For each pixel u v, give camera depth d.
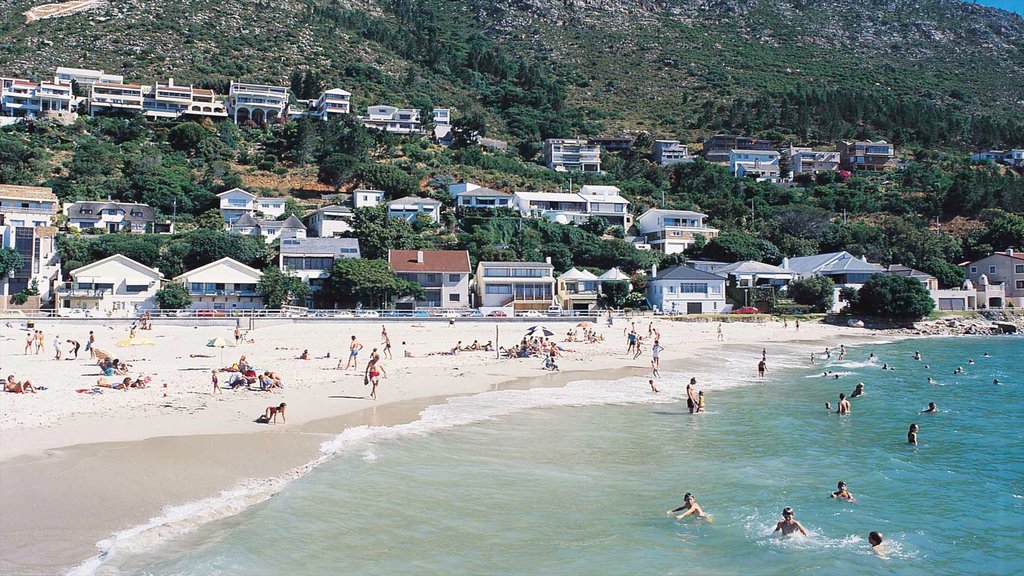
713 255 103.50
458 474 19.59
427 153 140.88
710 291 83.62
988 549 15.85
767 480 20.25
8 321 57.56
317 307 77.75
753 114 194.12
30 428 21.31
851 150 161.75
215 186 112.88
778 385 38.12
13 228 74.44
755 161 158.88
